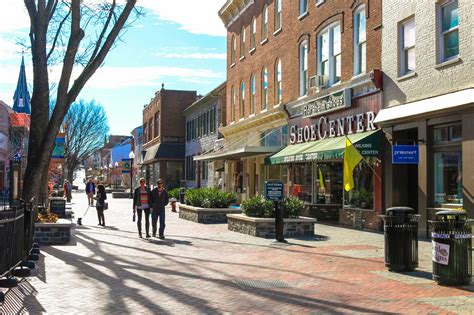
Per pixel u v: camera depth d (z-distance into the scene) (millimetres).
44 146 14688
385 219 10695
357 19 20484
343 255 12812
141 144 79500
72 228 20703
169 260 12297
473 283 9438
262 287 9289
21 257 10430
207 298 8461
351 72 20594
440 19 15531
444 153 15508
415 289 8984
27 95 41062
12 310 7508
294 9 26141
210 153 39000
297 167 25859
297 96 25734
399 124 17250
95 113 69250
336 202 23438
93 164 135875
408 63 17234
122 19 15070
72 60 14727
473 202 13773
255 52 32188
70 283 9531
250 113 33062
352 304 8008
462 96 14023
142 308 7770
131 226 21828
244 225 18141
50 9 15148
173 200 32406
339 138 20953
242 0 34156
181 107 59094
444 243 9250
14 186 20266
